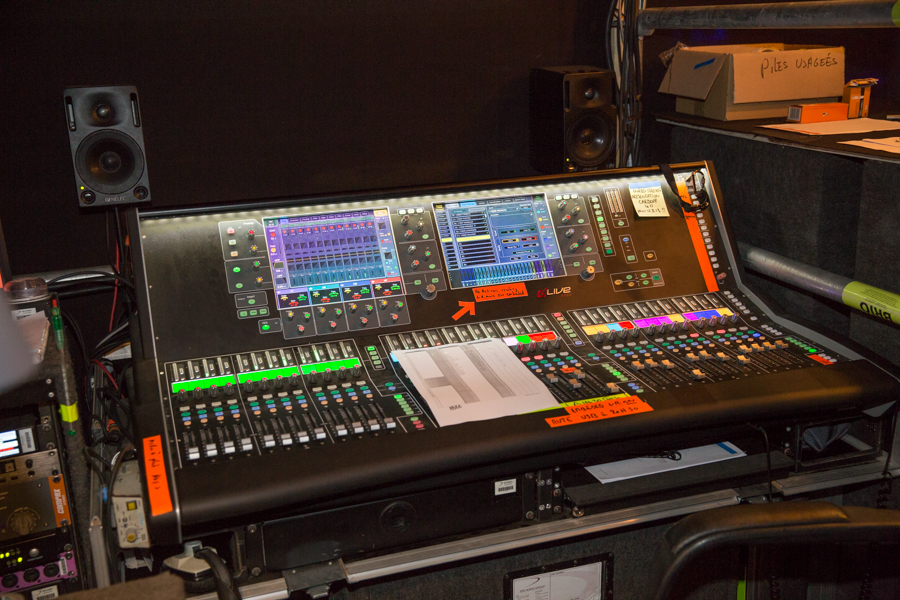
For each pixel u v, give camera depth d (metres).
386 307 1.74
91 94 1.78
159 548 1.51
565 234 1.92
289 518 1.39
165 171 2.12
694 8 2.15
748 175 2.16
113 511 1.36
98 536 1.41
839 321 2.07
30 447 1.45
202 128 2.12
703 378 1.60
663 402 1.51
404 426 1.43
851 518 1.02
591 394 1.54
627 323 1.82
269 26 2.11
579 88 2.13
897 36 2.71
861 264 1.80
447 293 1.80
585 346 1.74
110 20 1.98
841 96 2.31
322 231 1.76
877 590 1.89
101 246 2.11
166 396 1.49
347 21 2.18
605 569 1.82
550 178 1.96
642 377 1.61
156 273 1.63
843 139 1.87
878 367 1.65
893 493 1.80
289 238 1.74
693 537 1.01
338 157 2.28
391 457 1.35
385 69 2.25
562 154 2.18
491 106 2.40
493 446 1.39
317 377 1.58
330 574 1.41
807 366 1.66
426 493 1.48
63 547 1.50
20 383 1.42
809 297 2.03
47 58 1.95
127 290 1.97
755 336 1.79
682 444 1.67
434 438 1.40
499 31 2.34
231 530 1.37
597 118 2.16
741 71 2.17
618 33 2.39
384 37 2.23
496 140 2.43
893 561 1.83
